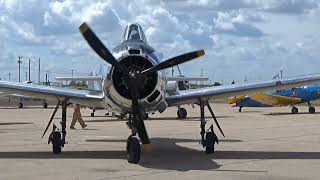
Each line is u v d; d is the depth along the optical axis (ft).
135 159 30.01
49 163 30.42
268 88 35.50
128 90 30.73
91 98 34.22
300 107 154.61
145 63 30.78
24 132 57.72
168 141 45.42
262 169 27.81
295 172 26.76
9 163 30.50
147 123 74.79
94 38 29.58
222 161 31.17
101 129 62.18
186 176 25.48
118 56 30.89
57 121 81.41
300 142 44.21
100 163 30.35
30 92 34.42
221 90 34.73
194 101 35.99
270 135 52.16
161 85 31.35
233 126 67.21
